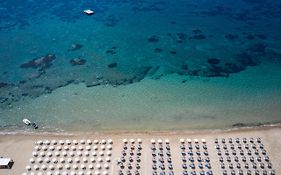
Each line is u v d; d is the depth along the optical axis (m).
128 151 44.44
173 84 58.69
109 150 44.66
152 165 42.06
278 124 48.72
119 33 78.06
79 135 47.81
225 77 60.25
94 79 60.88
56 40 75.75
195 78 60.25
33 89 58.56
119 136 47.28
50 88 58.69
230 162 42.16
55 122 50.75
